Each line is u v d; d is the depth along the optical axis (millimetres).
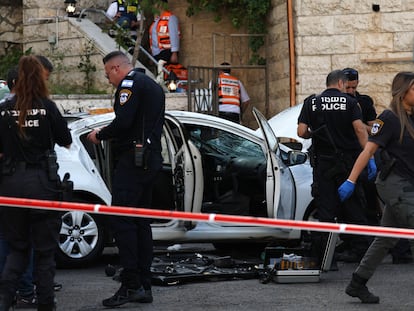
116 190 9758
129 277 9672
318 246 11836
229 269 11805
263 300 10000
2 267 9297
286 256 11555
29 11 23062
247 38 22016
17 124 8414
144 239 9867
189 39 22906
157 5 20797
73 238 12227
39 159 8531
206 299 10070
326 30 19984
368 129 13211
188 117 13047
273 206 12445
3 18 24156
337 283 11164
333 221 11805
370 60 19828
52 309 8562
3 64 23656
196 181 12422
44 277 8492
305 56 20078
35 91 8516
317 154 11898
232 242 13422
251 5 21375
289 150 13734
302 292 10508
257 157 13180
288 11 20172
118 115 9602
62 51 22375
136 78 9727
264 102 21703
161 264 11930
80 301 10000
